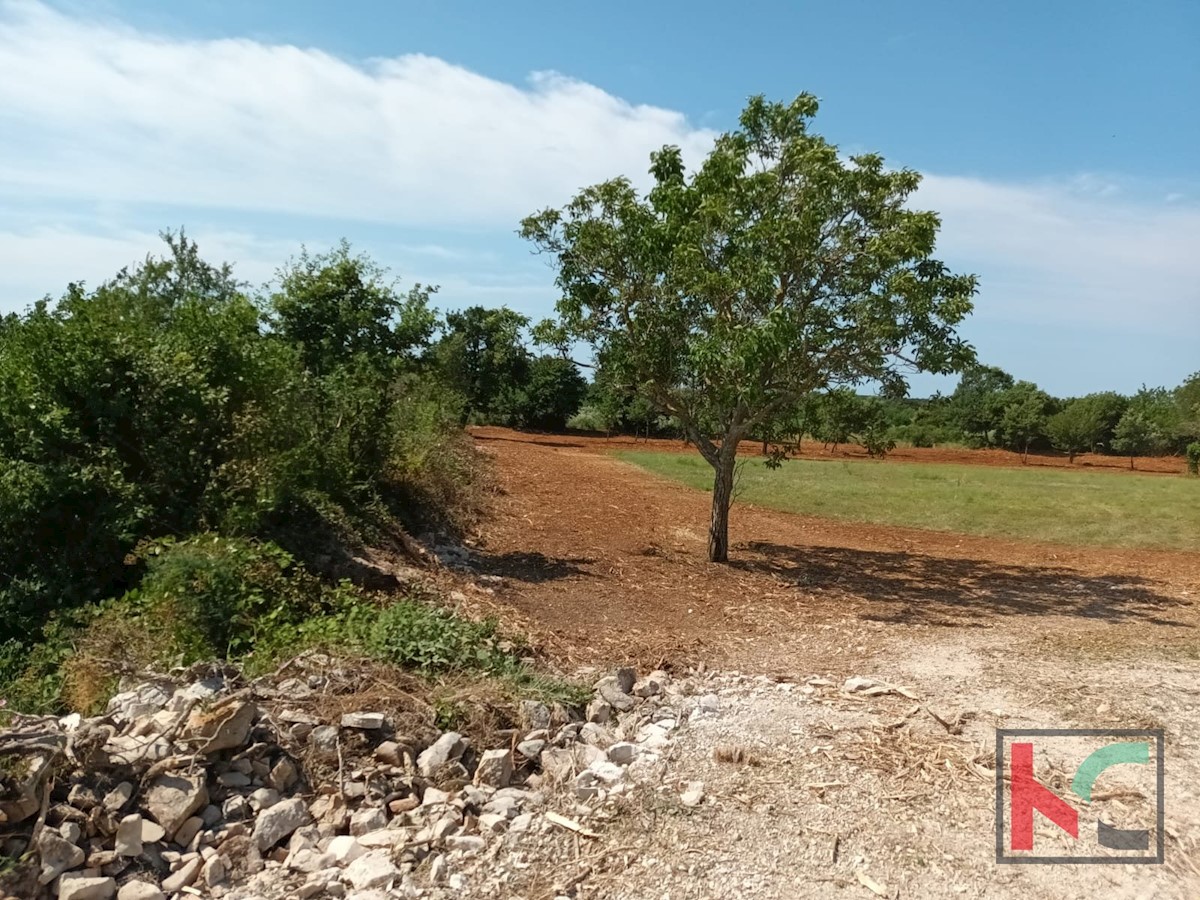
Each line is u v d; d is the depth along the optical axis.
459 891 3.57
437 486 13.66
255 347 9.51
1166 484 31.67
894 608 9.84
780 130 11.58
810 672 6.99
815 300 11.05
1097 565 13.78
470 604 8.41
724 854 3.89
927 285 10.51
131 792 3.79
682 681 6.57
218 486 8.22
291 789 4.18
